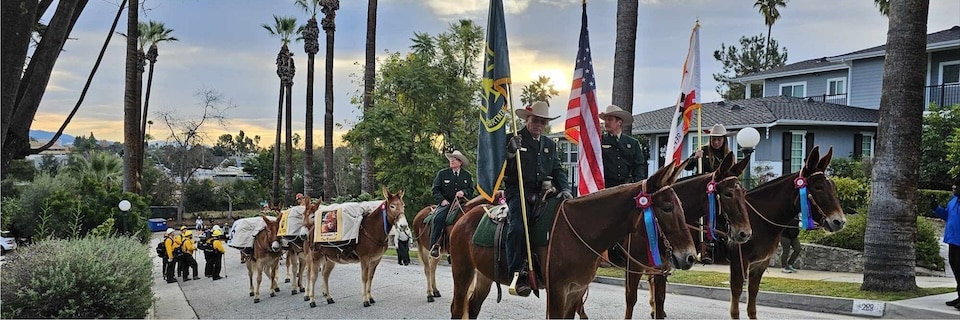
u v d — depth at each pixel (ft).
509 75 20.81
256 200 206.18
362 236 37.40
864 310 30.96
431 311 34.60
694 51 33.12
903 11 33.58
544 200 20.80
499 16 20.98
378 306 36.65
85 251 27.84
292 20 149.89
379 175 82.38
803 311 32.32
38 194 63.16
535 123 21.54
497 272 21.47
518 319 30.48
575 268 19.40
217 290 51.49
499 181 20.35
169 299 45.96
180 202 179.63
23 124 15.11
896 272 33.65
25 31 13.80
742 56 176.86
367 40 97.60
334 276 53.26
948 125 73.82
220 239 64.49
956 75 81.97
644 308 33.01
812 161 26.58
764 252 26.45
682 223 18.30
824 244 47.62
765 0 174.19
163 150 201.36
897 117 33.78
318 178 211.20
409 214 77.71
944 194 63.93
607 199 19.31
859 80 93.86
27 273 25.68
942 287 35.06
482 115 21.09
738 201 23.27
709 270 46.19
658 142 94.94
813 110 86.94
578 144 27.25
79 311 25.91
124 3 18.75
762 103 91.81
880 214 34.14
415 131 83.56
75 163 128.26
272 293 45.52
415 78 82.79
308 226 40.63
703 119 91.50
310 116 127.85
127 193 65.51
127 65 79.61
